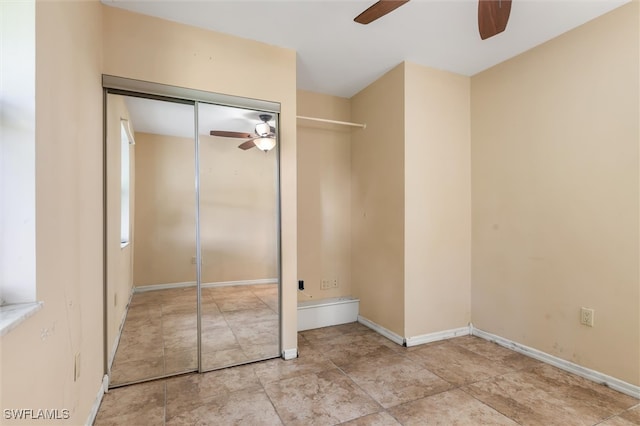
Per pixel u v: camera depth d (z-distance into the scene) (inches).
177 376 86.7
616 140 79.9
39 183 42.1
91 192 67.6
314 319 125.6
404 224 107.4
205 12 81.2
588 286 85.3
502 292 107.9
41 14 42.9
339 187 140.0
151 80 82.1
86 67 64.1
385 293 117.1
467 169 119.3
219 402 74.0
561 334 91.2
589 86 85.2
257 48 95.2
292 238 100.0
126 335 93.2
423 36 92.7
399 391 79.0
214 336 94.7
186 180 94.1
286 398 75.7
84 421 61.3
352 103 138.9
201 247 93.7
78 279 58.1
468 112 119.8
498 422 67.0
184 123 91.4
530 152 99.7
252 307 98.3
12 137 40.4
